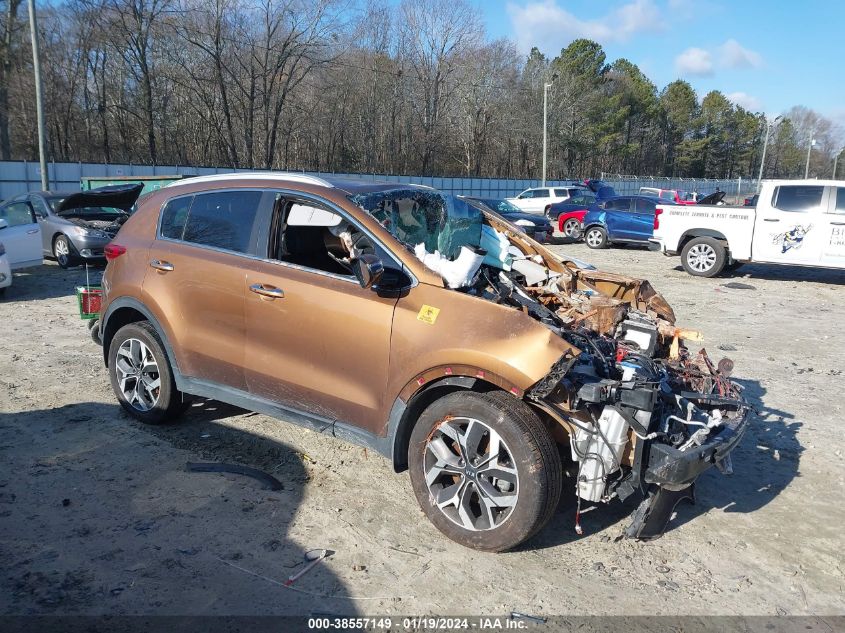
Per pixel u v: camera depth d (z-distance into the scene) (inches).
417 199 179.0
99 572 130.7
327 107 2100.1
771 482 180.2
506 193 1979.6
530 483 131.4
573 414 135.4
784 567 140.9
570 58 2972.4
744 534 153.6
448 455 143.3
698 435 140.2
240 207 178.5
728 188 2982.3
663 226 573.0
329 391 158.9
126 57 1718.8
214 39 1727.4
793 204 509.4
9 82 1540.4
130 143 1894.7
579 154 2861.7
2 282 407.2
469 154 2444.6
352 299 154.0
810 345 326.3
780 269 612.7
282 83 1914.4
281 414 169.8
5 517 149.6
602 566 138.6
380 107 2214.6
